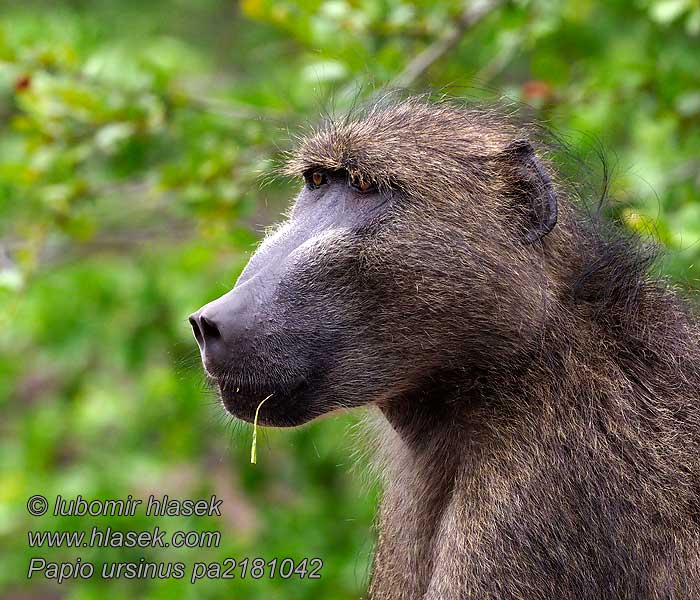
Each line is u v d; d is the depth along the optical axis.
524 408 7.43
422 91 9.32
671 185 11.25
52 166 11.59
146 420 14.27
